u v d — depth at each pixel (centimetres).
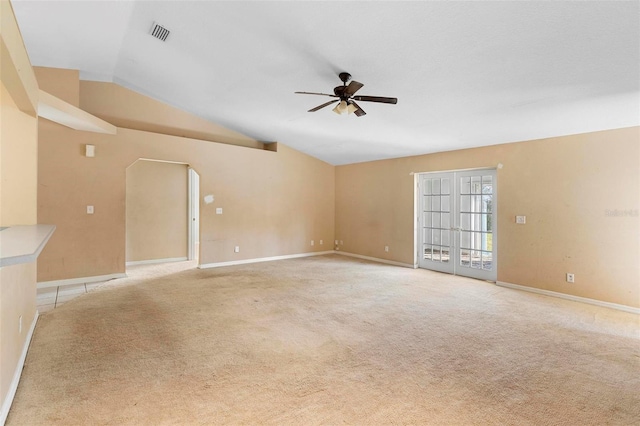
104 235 520
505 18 256
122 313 372
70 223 491
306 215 783
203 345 294
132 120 575
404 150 632
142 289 474
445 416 199
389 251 698
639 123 387
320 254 806
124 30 379
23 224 307
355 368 256
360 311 388
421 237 650
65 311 377
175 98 578
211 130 666
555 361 270
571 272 441
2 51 203
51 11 338
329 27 308
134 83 545
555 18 246
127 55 444
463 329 335
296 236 765
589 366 262
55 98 379
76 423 188
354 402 212
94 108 545
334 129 587
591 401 216
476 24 268
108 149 520
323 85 432
